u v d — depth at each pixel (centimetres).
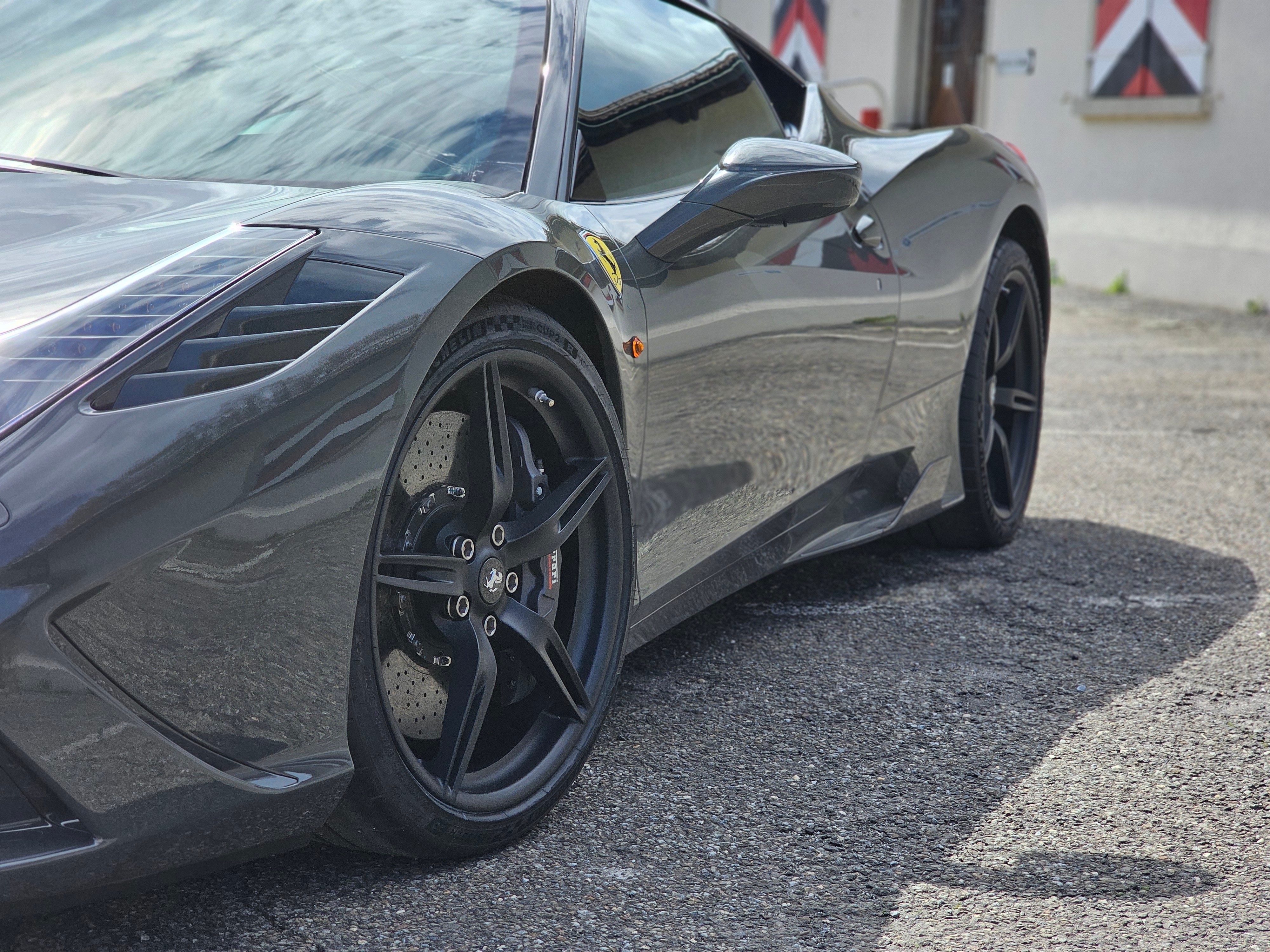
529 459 176
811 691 231
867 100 1112
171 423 130
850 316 256
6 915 124
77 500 124
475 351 161
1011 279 328
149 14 226
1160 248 902
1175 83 877
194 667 132
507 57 210
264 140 196
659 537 207
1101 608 282
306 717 142
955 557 325
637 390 193
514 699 180
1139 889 164
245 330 139
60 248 152
